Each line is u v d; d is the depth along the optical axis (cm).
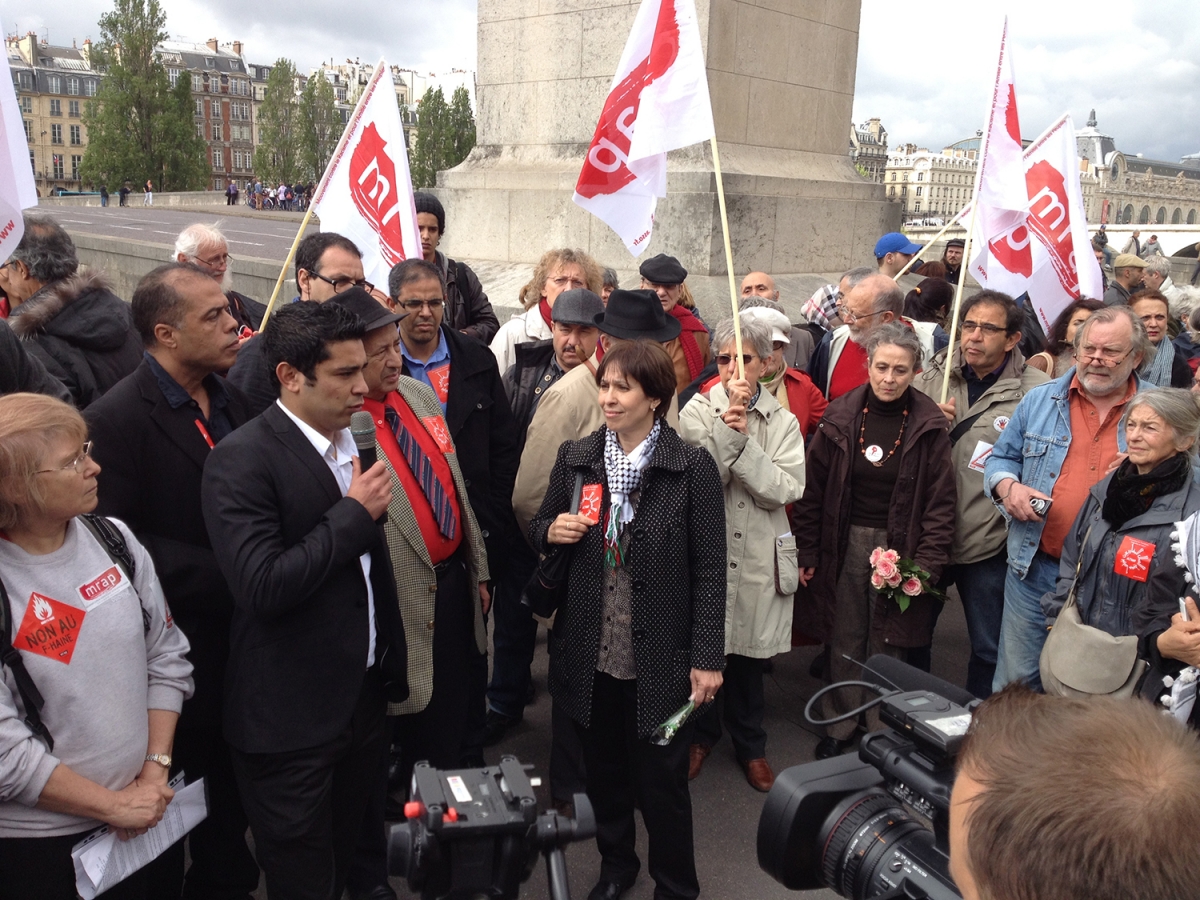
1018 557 355
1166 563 267
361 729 251
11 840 202
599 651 282
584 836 143
